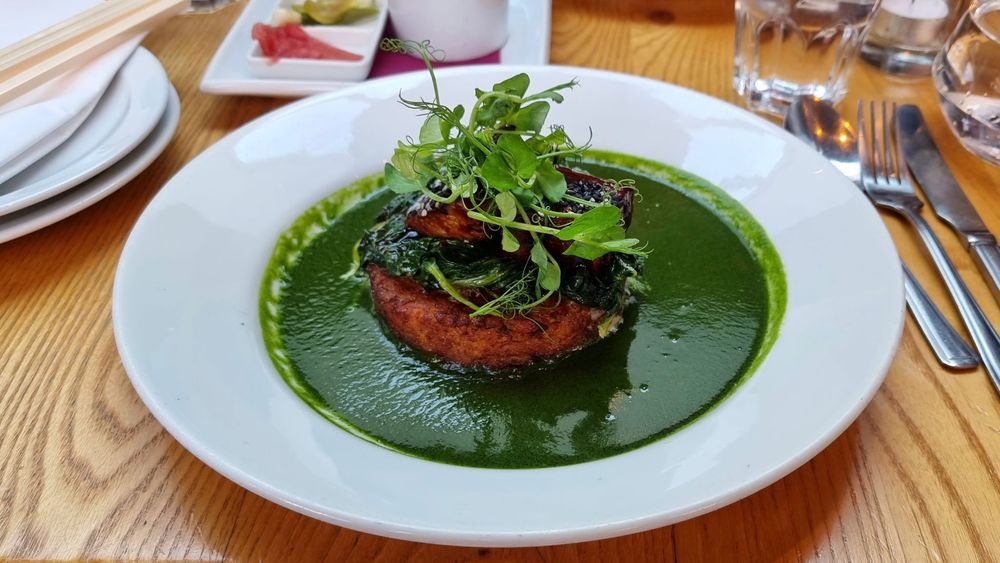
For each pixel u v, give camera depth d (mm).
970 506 190
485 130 234
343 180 308
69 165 301
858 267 231
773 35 367
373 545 185
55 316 255
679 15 457
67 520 189
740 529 187
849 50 357
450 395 240
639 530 160
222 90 369
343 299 276
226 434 186
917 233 273
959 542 182
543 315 247
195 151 340
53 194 268
